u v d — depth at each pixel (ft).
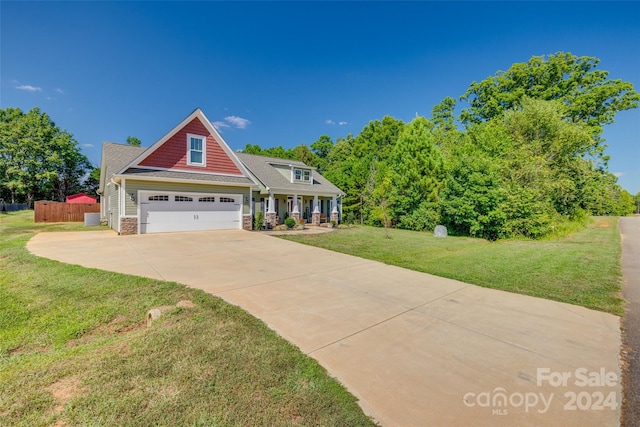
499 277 22.34
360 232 54.70
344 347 11.00
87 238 37.24
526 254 32.71
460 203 52.49
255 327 12.29
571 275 22.93
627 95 74.90
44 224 61.67
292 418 7.11
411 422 7.13
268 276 21.06
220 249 31.40
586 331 12.84
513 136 62.80
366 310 15.03
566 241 44.93
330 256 29.63
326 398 7.94
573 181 58.29
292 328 12.55
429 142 68.13
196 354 9.91
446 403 7.89
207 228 47.19
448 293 18.31
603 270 24.48
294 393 8.09
